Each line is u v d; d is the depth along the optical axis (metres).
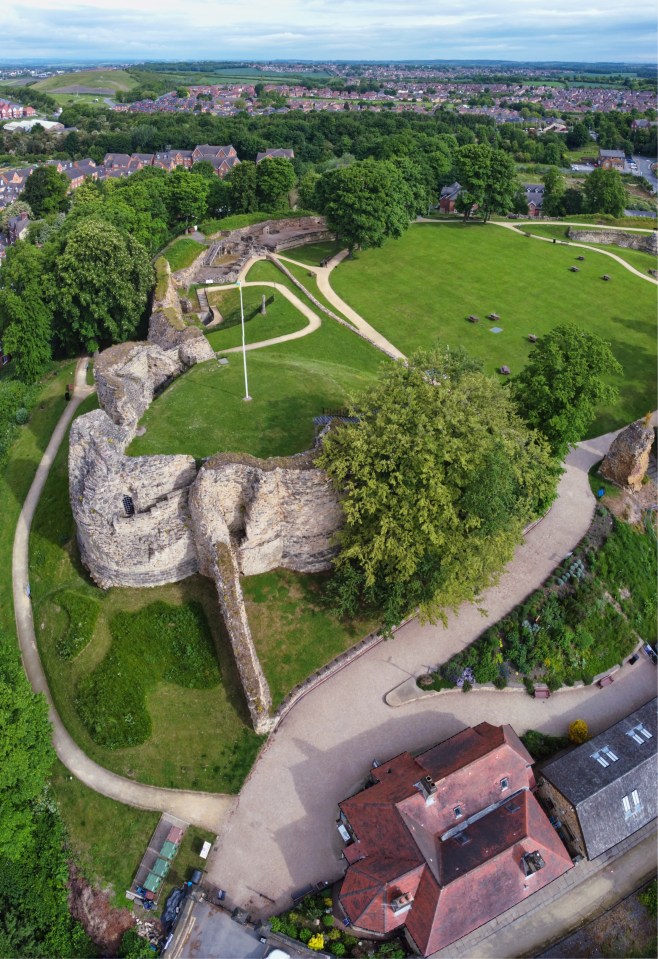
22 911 38.19
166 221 103.31
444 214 128.62
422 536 43.12
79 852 40.19
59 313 77.31
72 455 45.94
